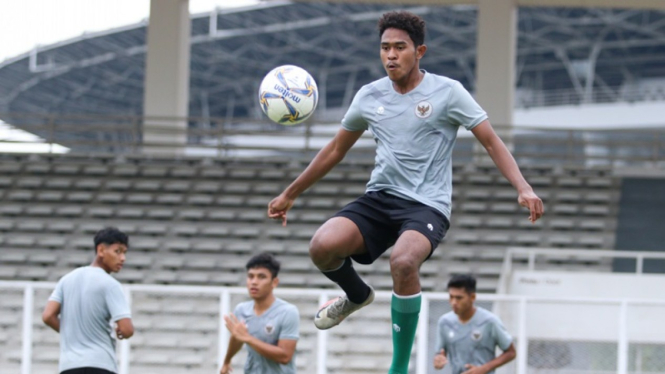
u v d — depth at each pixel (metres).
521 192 13.66
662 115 132.38
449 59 158.62
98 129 69.94
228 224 62.97
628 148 135.00
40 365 42.00
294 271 58.50
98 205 64.69
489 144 14.12
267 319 26.30
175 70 74.19
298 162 68.69
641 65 158.12
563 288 46.34
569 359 36.12
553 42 146.00
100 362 23.80
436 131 14.34
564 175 67.00
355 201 14.67
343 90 172.62
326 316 15.98
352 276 14.99
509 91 72.12
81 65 143.25
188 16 75.94
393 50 14.11
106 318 24.11
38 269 59.03
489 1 72.56
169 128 68.56
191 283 58.03
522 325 35.09
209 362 40.47
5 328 43.91
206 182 66.75
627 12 129.25
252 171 67.75
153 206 64.62
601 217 63.44
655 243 61.12
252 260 26.33
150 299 42.19
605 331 36.22
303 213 63.78
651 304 34.47
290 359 26.12
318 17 131.88
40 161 68.75
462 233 61.66
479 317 28.86
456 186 65.88
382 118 14.54
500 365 28.77
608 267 59.94
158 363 40.03
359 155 88.31
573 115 136.25
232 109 180.75
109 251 24.62
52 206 64.38
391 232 14.54
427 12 130.50
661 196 64.81
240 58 151.00
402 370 14.20
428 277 57.56
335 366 41.38
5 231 62.19
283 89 15.80
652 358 36.31
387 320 43.28
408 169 14.33
